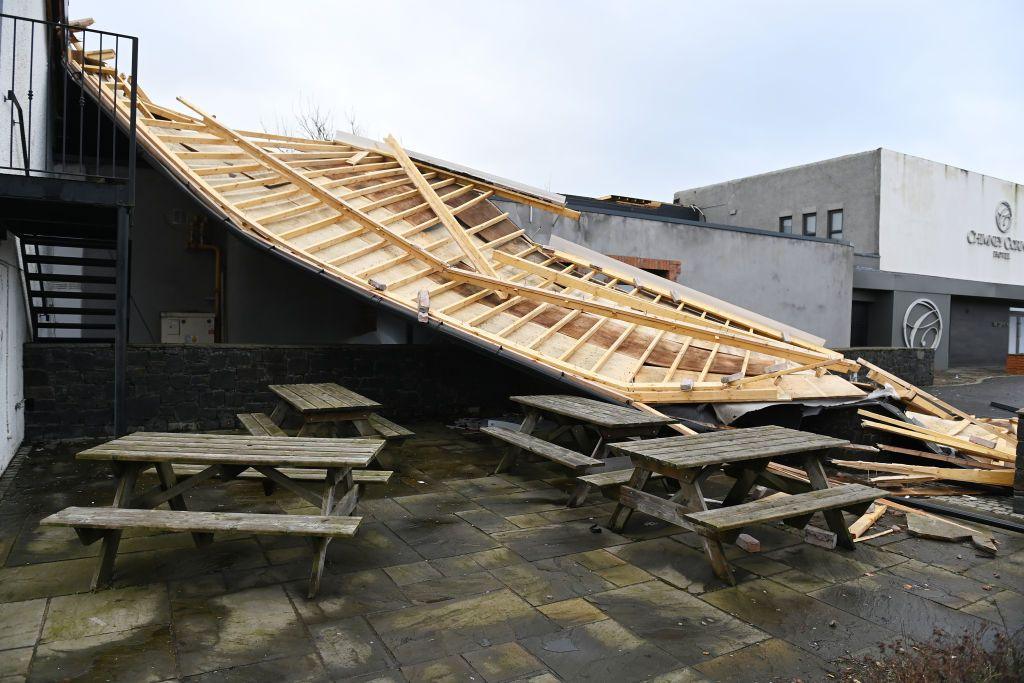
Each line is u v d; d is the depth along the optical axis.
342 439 4.34
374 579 3.80
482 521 4.93
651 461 4.36
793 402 7.50
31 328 7.55
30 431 7.07
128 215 5.82
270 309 12.23
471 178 11.58
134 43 5.76
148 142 8.46
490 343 7.52
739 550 4.46
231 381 7.97
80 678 2.70
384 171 10.94
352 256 8.45
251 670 2.80
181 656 2.89
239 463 3.71
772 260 14.28
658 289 10.15
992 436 8.15
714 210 27.50
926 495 6.11
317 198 9.16
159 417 7.60
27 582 3.62
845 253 15.41
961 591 3.85
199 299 12.00
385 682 2.76
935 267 24.61
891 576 4.06
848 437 8.30
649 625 3.34
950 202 25.12
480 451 7.37
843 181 23.50
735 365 8.22
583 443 6.77
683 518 4.14
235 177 9.48
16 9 6.24
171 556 4.02
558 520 5.00
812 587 3.87
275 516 3.56
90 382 7.33
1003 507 5.77
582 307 8.42
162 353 7.61
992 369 22.98
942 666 2.77
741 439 4.77
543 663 2.95
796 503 4.14
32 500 5.17
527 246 10.70
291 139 11.04
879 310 21.06
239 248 11.98
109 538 3.58
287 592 3.57
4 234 6.13
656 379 7.69
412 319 7.61
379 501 5.40
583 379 7.28
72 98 9.65
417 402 9.20
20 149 6.85
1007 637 3.14
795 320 14.60
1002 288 23.73
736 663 2.99
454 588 3.71
